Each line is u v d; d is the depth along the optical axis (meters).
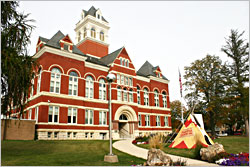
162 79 46.06
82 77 31.30
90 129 30.53
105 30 46.09
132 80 38.22
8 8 13.06
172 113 71.44
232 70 39.53
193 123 20.72
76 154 15.82
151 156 11.81
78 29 46.75
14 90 12.80
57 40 31.06
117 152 17.77
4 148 17.25
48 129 25.86
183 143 20.03
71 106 28.92
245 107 34.88
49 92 26.92
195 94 40.53
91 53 42.34
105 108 33.34
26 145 19.39
